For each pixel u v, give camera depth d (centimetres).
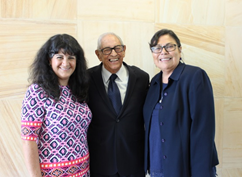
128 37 167
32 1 154
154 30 170
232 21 178
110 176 123
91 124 129
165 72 121
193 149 103
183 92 107
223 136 184
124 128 123
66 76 101
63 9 158
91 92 128
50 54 99
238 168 187
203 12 175
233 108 183
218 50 178
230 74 181
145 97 136
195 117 103
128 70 137
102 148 123
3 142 157
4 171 158
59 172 97
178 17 172
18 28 154
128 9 166
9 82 155
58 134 98
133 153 126
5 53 153
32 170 94
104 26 164
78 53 107
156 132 117
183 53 175
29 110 95
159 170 115
